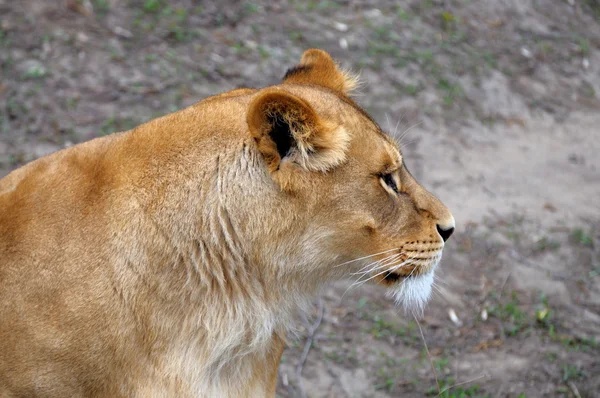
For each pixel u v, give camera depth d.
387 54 18.56
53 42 16.25
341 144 7.05
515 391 10.80
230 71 16.77
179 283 6.95
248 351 7.45
